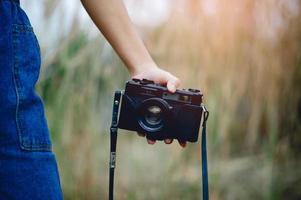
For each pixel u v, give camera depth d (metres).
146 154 3.44
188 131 1.28
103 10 1.19
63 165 3.21
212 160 3.35
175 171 3.36
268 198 3.38
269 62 3.31
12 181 0.93
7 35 0.98
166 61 3.26
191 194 3.32
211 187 3.32
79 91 3.24
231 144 3.46
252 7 3.22
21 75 0.98
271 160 3.38
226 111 3.31
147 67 1.26
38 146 0.96
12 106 0.95
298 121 3.41
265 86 3.33
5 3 1.00
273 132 3.36
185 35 3.23
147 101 1.25
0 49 0.97
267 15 3.23
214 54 3.25
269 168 3.39
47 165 0.97
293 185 3.39
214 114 3.30
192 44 3.23
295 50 3.33
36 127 0.97
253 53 3.28
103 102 3.28
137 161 3.41
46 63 3.18
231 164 3.47
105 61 3.27
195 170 3.37
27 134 0.95
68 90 3.22
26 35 1.01
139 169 3.40
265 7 3.22
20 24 1.01
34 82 1.00
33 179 0.94
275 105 3.36
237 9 3.22
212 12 3.23
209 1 3.21
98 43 3.23
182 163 3.36
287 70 3.35
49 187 0.95
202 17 3.21
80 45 3.21
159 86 1.27
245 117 3.43
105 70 3.27
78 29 3.17
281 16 3.28
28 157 0.94
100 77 3.26
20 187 0.93
